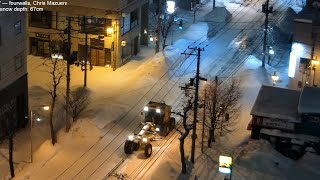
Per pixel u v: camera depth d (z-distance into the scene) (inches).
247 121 1969.7
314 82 2127.2
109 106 2037.4
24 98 1908.2
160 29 2751.0
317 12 2281.0
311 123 1728.6
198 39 2888.8
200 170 1610.5
